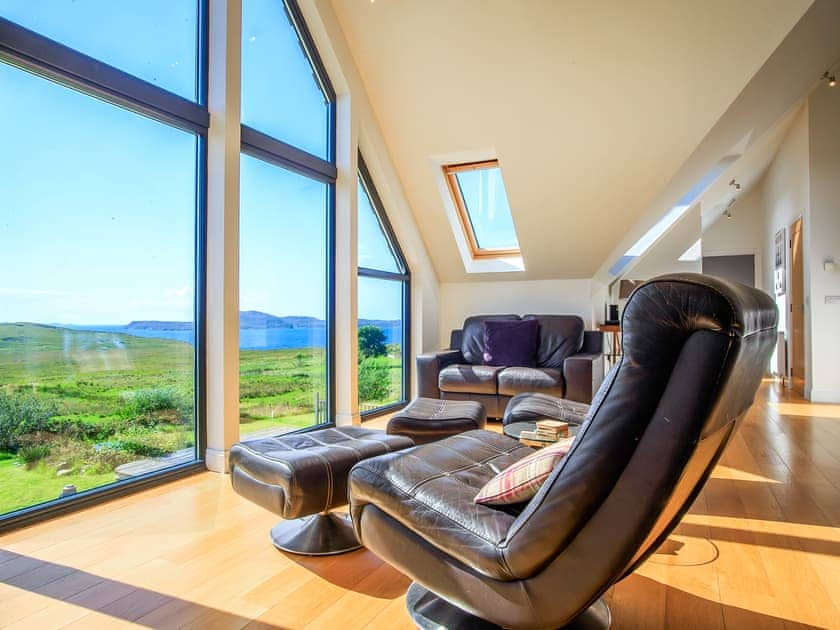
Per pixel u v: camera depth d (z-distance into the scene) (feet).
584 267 16.97
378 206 15.31
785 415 14.99
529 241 16.33
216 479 9.05
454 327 18.99
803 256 18.83
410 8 11.46
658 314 3.24
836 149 17.47
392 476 4.91
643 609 5.11
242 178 10.53
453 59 12.05
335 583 5.58
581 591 3.66
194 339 9.53
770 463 10.03
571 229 15.48
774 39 9.78
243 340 10.56
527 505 4.06
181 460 9.27
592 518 3.59
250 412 10.72
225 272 9.45
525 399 10.23
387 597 5.31
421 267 17.16
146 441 8.71
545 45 11.12
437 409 10.14
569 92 11.82
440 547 4.33
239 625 4.79
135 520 7.24
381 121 14.16
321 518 6.72
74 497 7.61
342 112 12.96
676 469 3.26
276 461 6.10
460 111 13.08
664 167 12.90
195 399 9.52
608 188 13.87
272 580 5.64
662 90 11.26
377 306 15.61
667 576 5.75
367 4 11.78
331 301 13.10
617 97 11.64
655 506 3.34
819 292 17.53
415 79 12.81
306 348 12.29
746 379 3.68
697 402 3.15
